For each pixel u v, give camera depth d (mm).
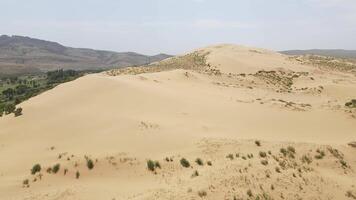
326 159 25828
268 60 95938
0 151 29250
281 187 20172
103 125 31562
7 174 23984
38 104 39031
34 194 20734
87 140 28719
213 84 63250
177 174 22250
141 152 25781
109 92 41219
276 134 31828
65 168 24031
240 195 18344
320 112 40594
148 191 19500
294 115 38781
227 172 20719
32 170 23859
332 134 33438
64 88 44219
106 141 27953
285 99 57000
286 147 26594
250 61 92000
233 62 88750
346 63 117188
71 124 32656
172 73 64062
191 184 19359
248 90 62250
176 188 19094
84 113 35094
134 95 40094
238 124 34000
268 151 25422
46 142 29562
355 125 36250
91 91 41812
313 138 31516
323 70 95688
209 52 105312
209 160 23812
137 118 32562
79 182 22547
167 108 37000
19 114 36969
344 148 28500
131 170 23672
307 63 103312
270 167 22219
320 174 23234
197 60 98188
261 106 42031
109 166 24234
